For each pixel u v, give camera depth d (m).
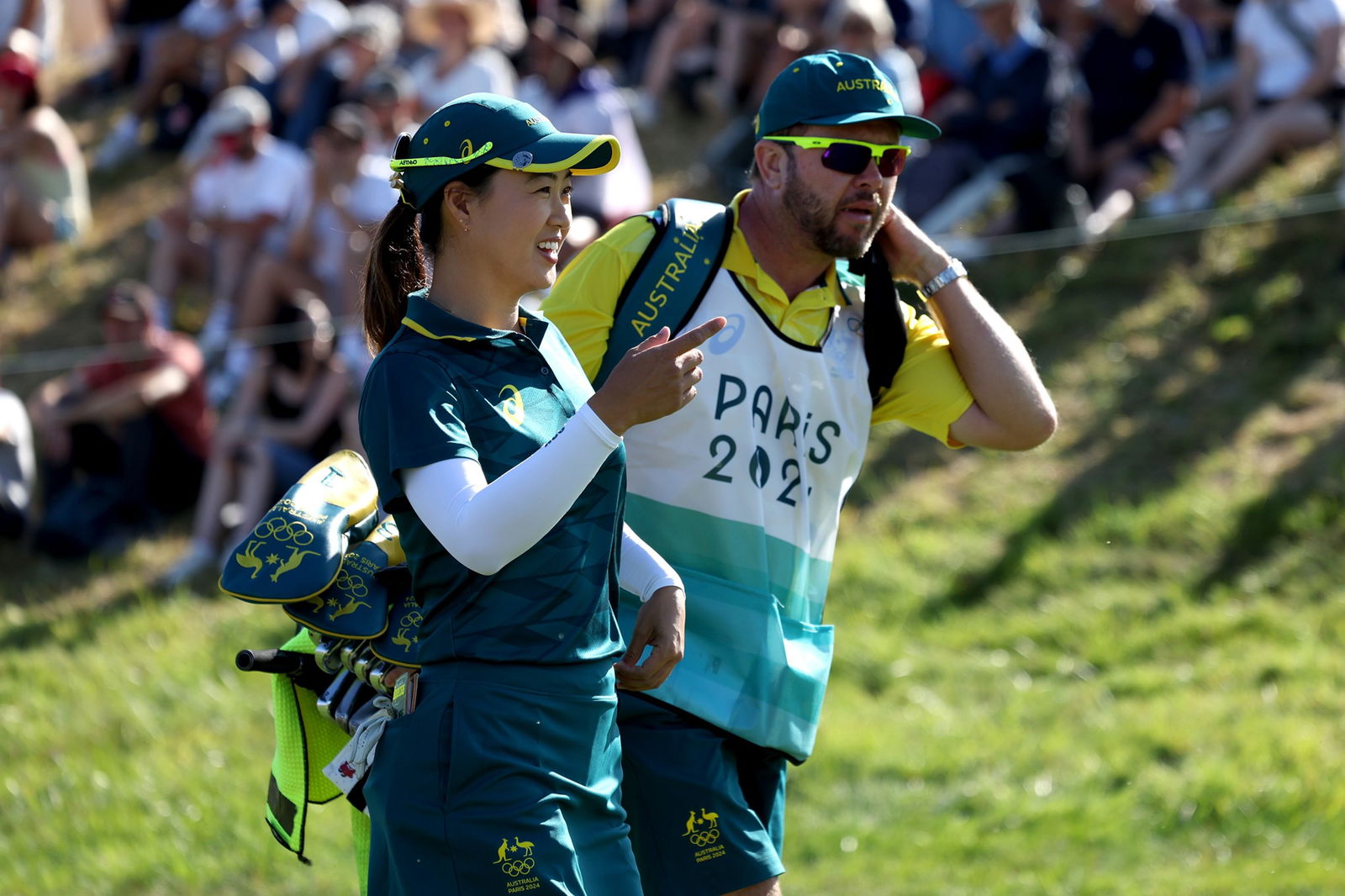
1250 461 26.14
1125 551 25.22
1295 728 20.33
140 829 21.08
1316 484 25.17
